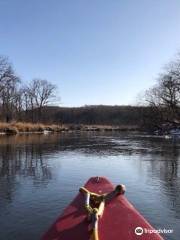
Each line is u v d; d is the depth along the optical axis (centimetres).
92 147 2923
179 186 1260
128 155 2281
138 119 8400
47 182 1327
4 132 5497
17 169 1652
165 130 5928
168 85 5456
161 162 1914
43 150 2620
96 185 768
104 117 11181
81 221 546
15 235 757
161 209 959
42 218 873
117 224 535
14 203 1016
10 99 6850
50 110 10012
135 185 1278
